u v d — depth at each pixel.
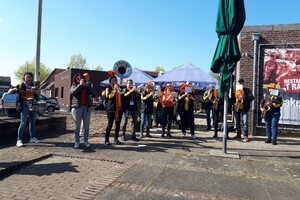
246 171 5.22
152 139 8.60
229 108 9.48
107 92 7.13
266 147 7.77
